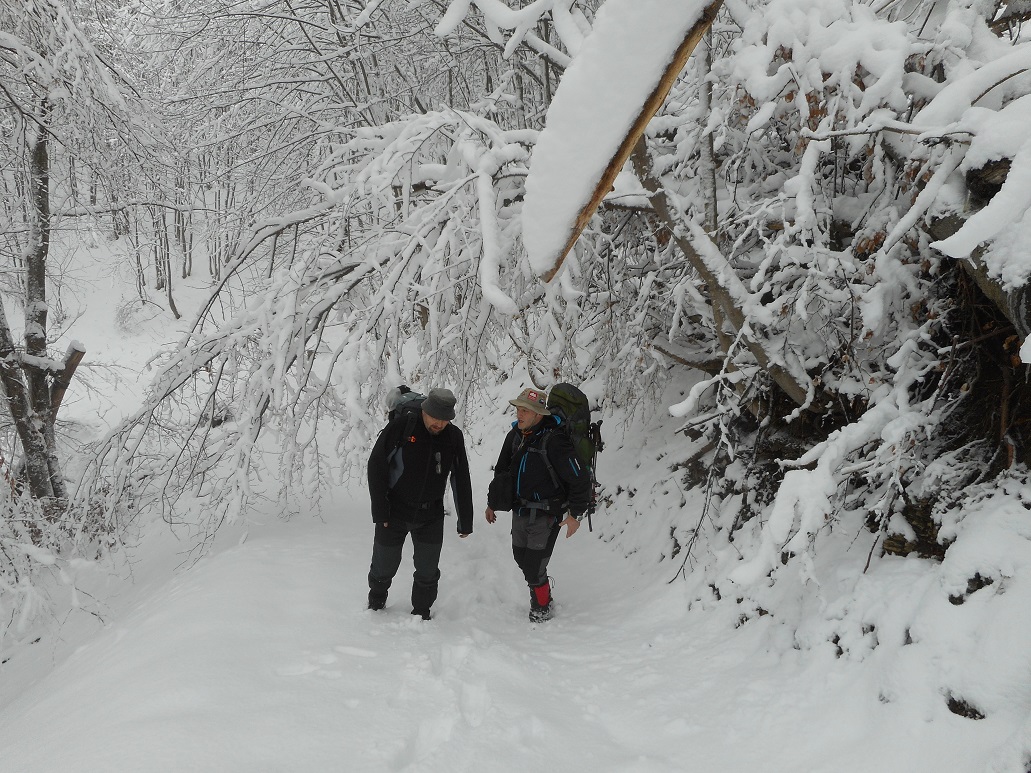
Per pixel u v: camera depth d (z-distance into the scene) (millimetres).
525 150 4422
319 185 5066
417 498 3809
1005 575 2352
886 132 3230
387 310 4648
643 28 625
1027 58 2502
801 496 2760
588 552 5777
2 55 8281
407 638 3568
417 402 3930
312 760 2283
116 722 2494
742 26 3713
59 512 8352
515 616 4438
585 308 5727
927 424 2992
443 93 9406
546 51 4355
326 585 4273
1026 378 2896
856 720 2381
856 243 3428
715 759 2457
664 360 5598
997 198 1575
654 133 4496
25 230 9383
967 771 1961
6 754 2568
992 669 2150
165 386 5402
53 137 8992
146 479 5789
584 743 2625
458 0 2422
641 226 5398
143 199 9219
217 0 7953
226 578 4277
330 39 8195
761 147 4578
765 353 3785
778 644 3066
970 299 3041
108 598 6391
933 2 3482
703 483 5215
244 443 5137
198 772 2117
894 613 2639
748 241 4637
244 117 8117
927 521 2984
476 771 2322
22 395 9289
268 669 2994
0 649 6496
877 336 3197
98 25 8898
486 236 3854
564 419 4367
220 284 5328
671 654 3436
